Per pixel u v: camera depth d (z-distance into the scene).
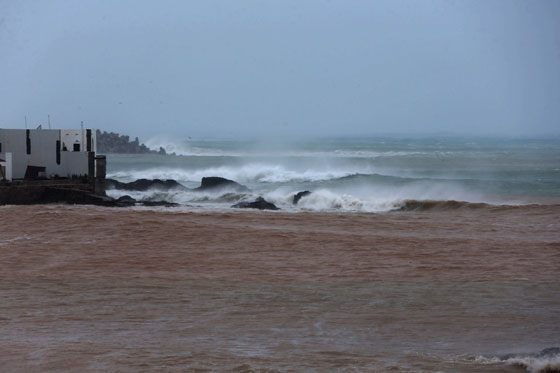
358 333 11.13
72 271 16.20
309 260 17.84
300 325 11.60
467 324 11.67
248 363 9.46
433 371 9.11
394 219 26.95
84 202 31.41
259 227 24.00
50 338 10.73
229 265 17.12
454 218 27.23
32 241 20.72
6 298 13.45
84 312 12.40
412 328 11.44
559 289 14.33
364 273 16.19
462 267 16.89
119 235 21.81
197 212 28.33
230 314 12.33
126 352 9.95
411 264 17.34
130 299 13.42
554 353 9.60
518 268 16.73
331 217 27.39
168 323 11.71
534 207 29.67
